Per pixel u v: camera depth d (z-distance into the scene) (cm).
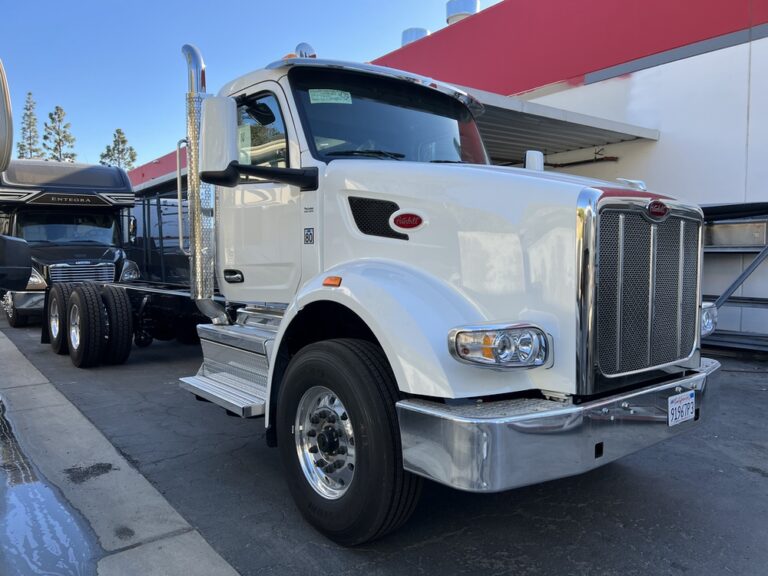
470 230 294
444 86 432
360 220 345
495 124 977
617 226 279
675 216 312
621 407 279
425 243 311
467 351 254
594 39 1135
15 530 328
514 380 275
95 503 363
